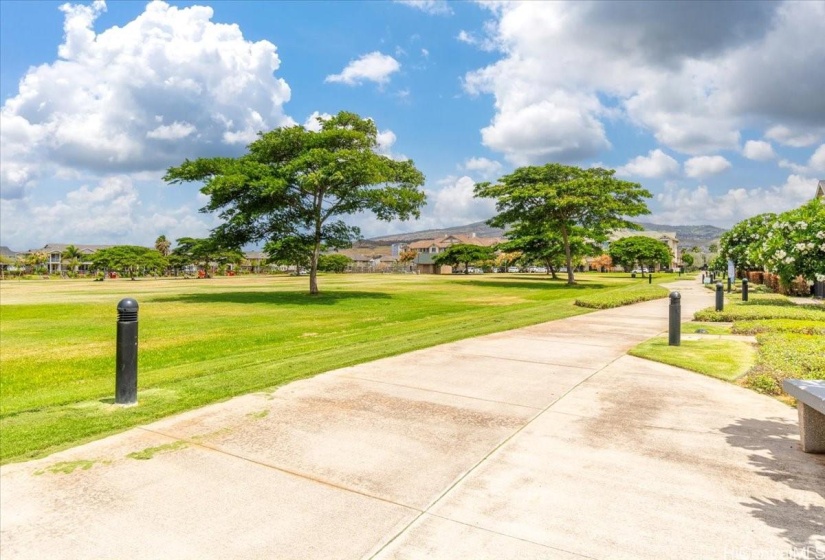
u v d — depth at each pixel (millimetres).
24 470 3562
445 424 4543
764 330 9922
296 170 26109
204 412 4883
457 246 93938
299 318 17578
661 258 79125
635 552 2578
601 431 4363
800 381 4004
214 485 3348
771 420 4637
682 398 5375
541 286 39188
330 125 28047
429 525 2863
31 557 2557
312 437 4219
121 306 5211
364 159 25781
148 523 2879
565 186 37406
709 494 3199
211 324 15945
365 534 2771
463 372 6617
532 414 4836
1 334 14188
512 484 3359
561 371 6695
